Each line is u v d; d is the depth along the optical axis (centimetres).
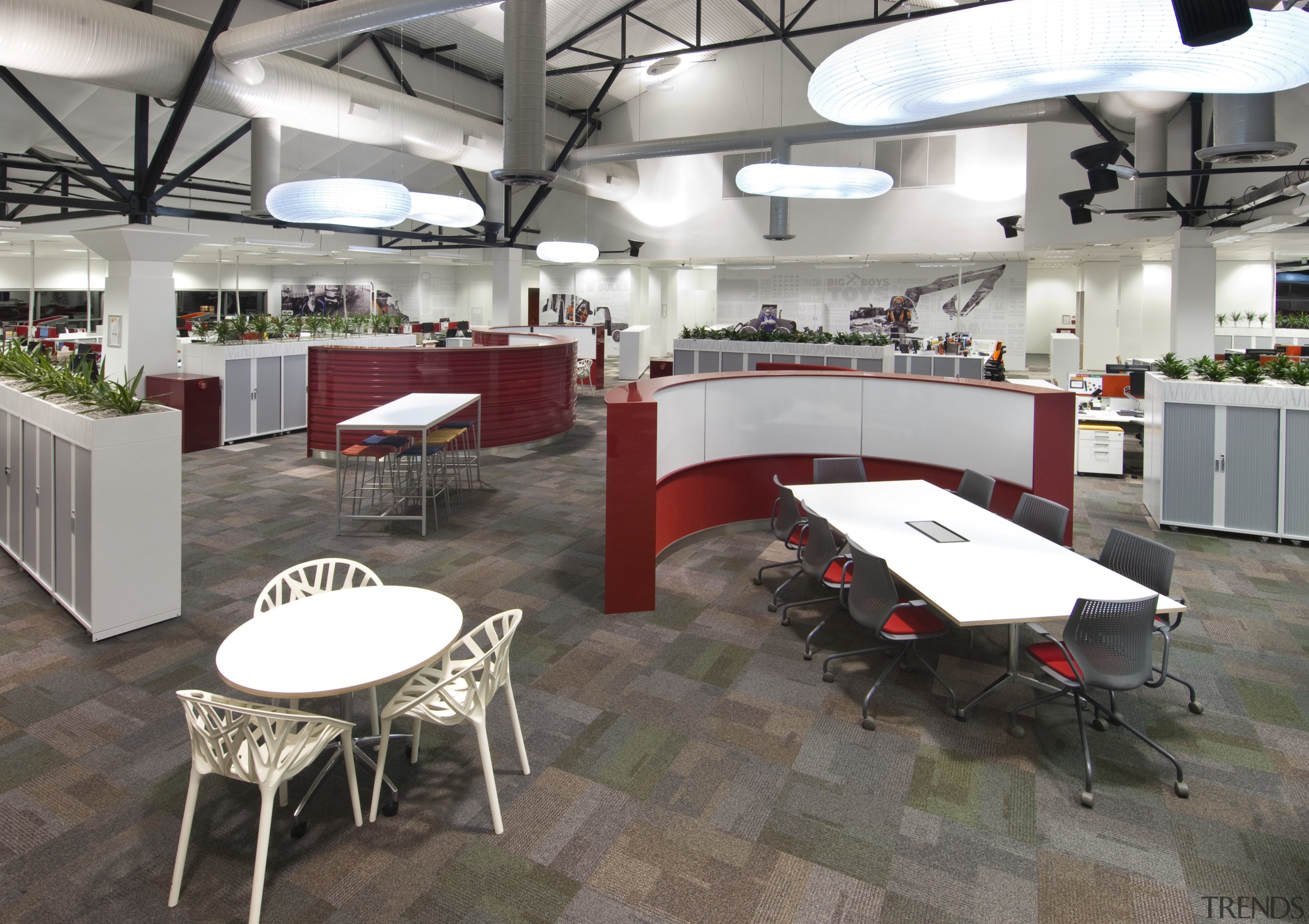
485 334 1455
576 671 421
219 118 1205
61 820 296
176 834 289
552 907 255
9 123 1041
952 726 368
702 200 1888
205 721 250
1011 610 327
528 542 649
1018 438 592
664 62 1666
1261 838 290
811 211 1764
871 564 371
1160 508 686
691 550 634
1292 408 633
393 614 305
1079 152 907
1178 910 255
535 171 788
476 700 285
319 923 247
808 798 312
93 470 435
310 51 1174
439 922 248
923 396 654
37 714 371
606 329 2283
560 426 1116
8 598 505
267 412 1095
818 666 429
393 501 763
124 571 454
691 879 268
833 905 257
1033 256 1709
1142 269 1711
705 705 386
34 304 1841
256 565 584
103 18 710
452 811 303
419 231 1980
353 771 288
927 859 278
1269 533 652
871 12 1570
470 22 1252
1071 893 262
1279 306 1645
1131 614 313
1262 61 315
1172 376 714
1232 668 427
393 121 1073
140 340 974
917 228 1669
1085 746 315
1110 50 308
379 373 949
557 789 317
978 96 383
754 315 2039
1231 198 997
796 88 1717
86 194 1405
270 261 2347
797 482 697
